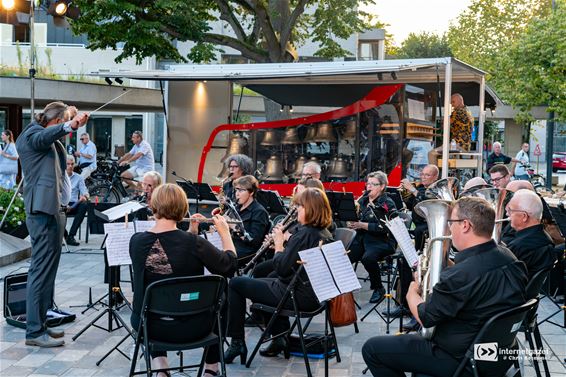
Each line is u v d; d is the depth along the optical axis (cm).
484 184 741
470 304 383
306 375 550
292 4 1859
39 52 2631
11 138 1563
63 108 602
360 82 1177
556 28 2259
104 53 2705
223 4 1658
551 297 729
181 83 1263
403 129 1120
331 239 537
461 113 1157
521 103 2345
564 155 3772
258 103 1538
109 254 544
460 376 390
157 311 433
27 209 602
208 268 467
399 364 411
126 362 573
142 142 1442
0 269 925
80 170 1548
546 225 759
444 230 441
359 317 719
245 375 548
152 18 1551
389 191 887
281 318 593
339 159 1162
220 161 1245
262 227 687
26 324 619
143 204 719
